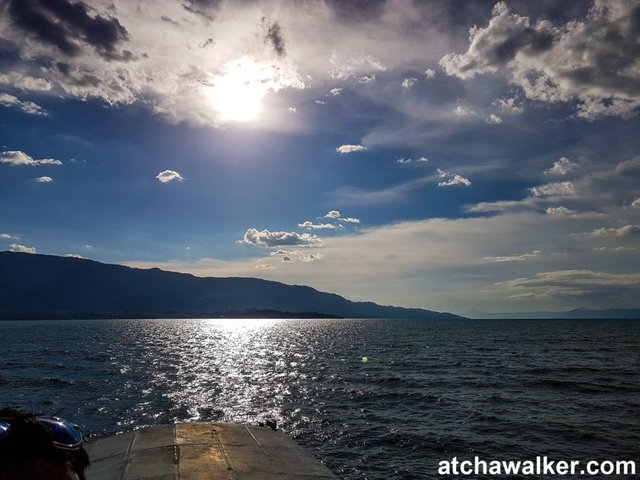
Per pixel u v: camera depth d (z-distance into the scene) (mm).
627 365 54438
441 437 23516
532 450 21438
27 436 2012
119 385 40000
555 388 37656
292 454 11141
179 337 129875
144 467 9719
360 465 19766
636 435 23625
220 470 9625
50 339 116125
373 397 34188
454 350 78562
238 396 34812
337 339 117562
